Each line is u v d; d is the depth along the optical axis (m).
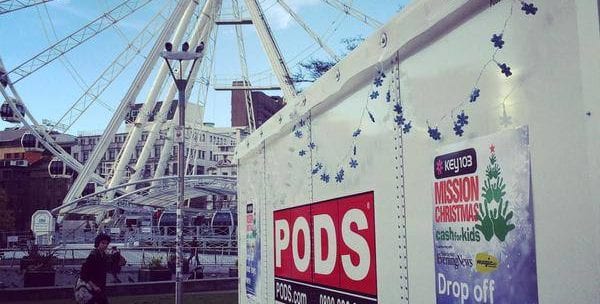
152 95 45.28
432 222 2.04
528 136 1.57
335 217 2.93
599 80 1.33
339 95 2.90
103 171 104.62
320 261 3.12
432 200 2.04
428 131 2.07
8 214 68.44
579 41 1.40
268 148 4.23
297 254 3.51
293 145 3.63
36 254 18.31
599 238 1.33
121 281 19.16
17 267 24.72
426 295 2.07
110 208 40.28
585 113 1.38
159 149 101.81
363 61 2.60
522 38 1.60
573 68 1.42
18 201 81.69
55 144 51.53
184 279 18.42
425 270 2.08
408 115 2.22
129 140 44.94
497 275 1.68
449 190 1.94
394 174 2.33
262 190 4.40
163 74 45.28
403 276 2.24
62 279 20.27
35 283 17.39
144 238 29.83
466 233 1.84
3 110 46.06
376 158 2.49
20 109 46.88
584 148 1.39
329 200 3.01
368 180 2.57
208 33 43.34
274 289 3.98
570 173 1.43
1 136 115.31
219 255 26.89
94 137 112.50
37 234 33.50
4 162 99.19
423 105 2.12
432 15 2.03
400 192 2.28
